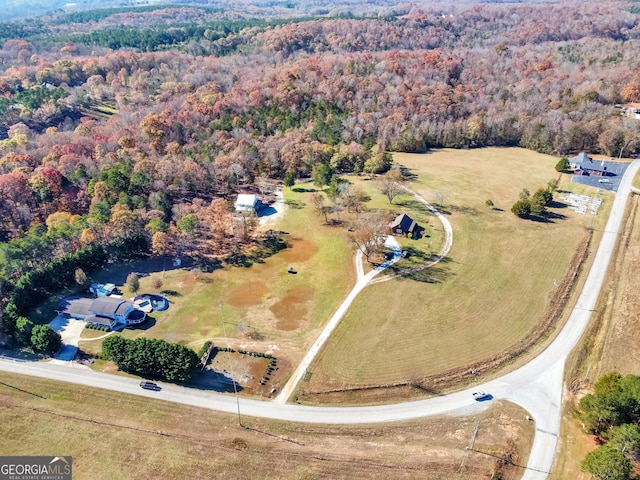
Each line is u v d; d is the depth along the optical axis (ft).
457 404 234.38
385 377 248.32
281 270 342.03
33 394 236.43
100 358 260.42
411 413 229.66
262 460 203.92
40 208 387.75
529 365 257.34
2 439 211.82
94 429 217.77
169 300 309.63
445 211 421.18
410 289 316.81
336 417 227.61
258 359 261.85
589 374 250.98
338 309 299.79
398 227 382.22
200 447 209.56
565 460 205.05
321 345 270.67
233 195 453.17
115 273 335.47
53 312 293.02
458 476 196.95
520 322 287.48
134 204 377.30
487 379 248.52
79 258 322.14
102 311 283.59
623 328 280.92
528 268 339.98
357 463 203.10
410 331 279.90
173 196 428.97
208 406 231.71
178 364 237.04
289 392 241.14
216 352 266.36
